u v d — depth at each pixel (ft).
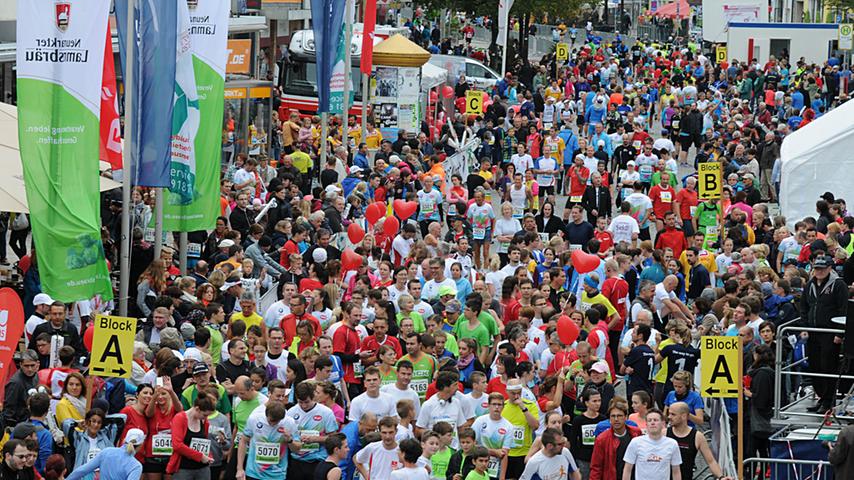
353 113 402.11
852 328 147.95
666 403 158.71
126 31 192.95
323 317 184.14
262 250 213.25
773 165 361.10
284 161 294.25
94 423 136.26
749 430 164.14
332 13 303.89
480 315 182.09
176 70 201.98
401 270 199.62
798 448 158.20
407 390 154.10
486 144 364.99
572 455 152.56
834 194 292.81
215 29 201.87
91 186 172.55
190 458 139.64
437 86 426.51
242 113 315.17
